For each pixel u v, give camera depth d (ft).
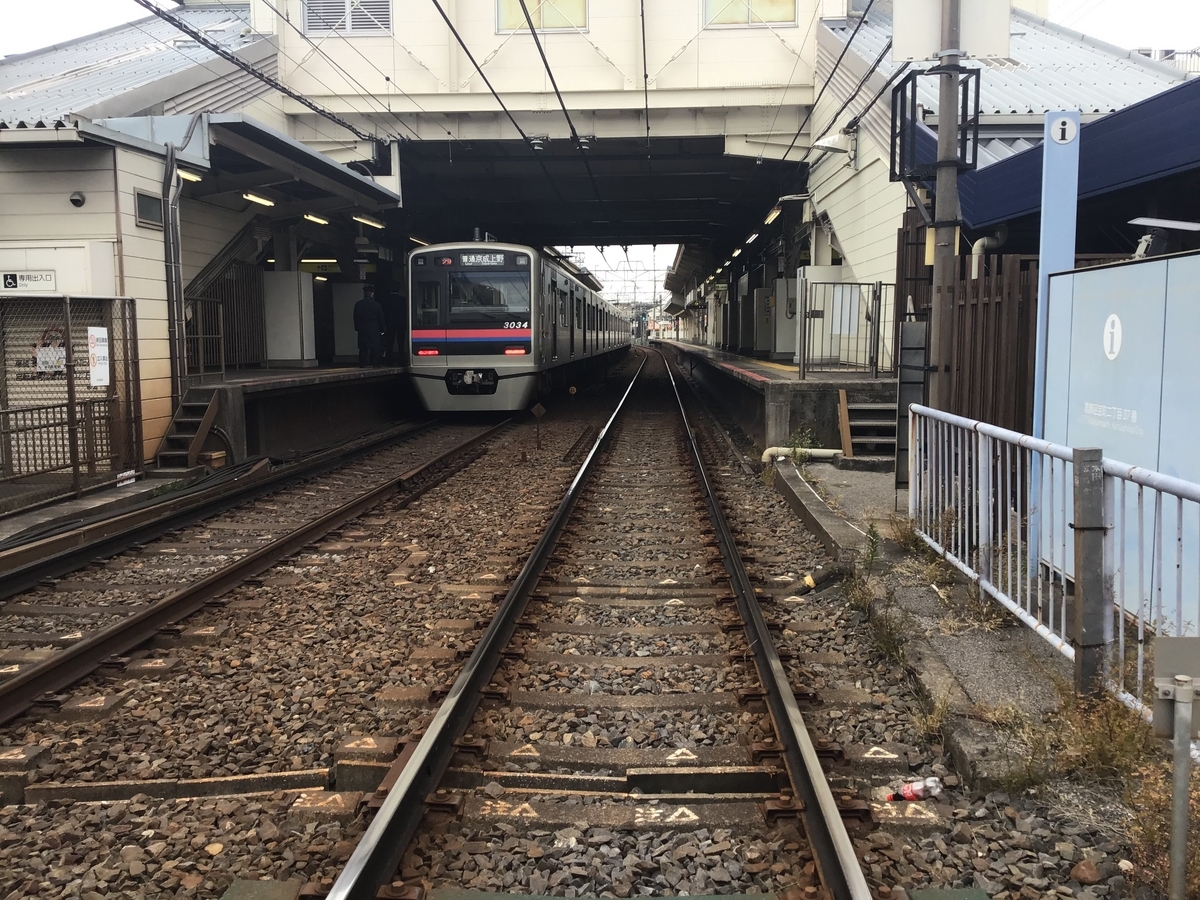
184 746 13.79
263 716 14.76
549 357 63.77
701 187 85.61
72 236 35.45
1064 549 14.21
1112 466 12.69
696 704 14.84
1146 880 9.64
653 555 24.72
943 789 12.01
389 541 26.66
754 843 10.76
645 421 63.16
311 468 38.91
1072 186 19.26
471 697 14.49
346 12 62.95
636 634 18.29
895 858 10.28
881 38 59.41
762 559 23.89
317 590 21.66
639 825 11.17
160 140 38.47
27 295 31.96
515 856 10.50
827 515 26.81
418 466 40.32
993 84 49.83
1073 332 18.08
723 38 62.95
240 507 32.07
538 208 97.81
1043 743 12.17
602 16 62.69
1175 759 8.67
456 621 18.97
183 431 38.14
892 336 43.68
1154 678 8.77
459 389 58.70
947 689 14.17
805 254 75.25
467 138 65.21
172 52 60.08
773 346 77.92
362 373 52.49
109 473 33.53
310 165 46.42
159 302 38.01
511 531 27.81
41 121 34.42
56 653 17.66
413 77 63.10
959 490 19.39
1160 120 26.86
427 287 58.49
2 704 14.83
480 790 11.98
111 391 34.06
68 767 13.21
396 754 12.81
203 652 17.71
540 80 63.21
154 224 37.65
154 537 27.40
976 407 26.30
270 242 61.87
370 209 64.44
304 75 63.05
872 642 17.46
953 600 18.58
